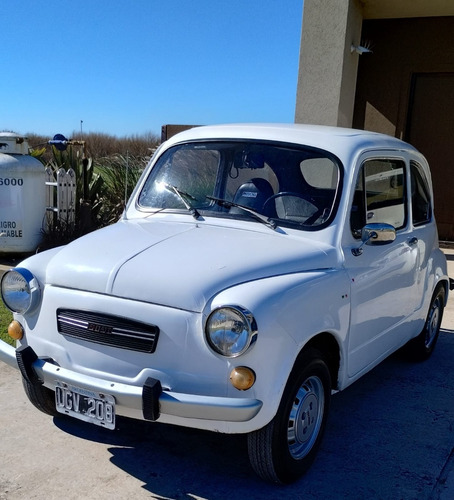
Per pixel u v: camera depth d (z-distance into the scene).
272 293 2.88
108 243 3.37
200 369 2.81
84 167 9.98
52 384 3.18
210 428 2.86
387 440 3.85
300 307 2.99
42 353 3.24
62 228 8.70
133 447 3.59
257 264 3.10
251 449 3.05
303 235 3.59
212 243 3.34
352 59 9.90
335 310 3.32
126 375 2.95
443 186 11.02
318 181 3.76
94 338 3.01
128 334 2.91
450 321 6.73
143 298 2.90
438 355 5.63
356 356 3.73
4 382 4.44
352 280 3.53
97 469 3.33
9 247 8.44
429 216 5.29
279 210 3.72
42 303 3.23
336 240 3.56
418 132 11.11
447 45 10.52
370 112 11.27
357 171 3.79
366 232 3.72
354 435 3.91
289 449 3.15
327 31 9.28
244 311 2.73
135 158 12.79
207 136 4.21
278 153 3.90
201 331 2.79
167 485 3.21
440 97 10.84
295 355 2.94
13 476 3.21
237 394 2.79
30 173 8.33
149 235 3.49
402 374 5.09
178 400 2.77
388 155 4.29
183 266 3.00
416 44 10.75
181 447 3.62
